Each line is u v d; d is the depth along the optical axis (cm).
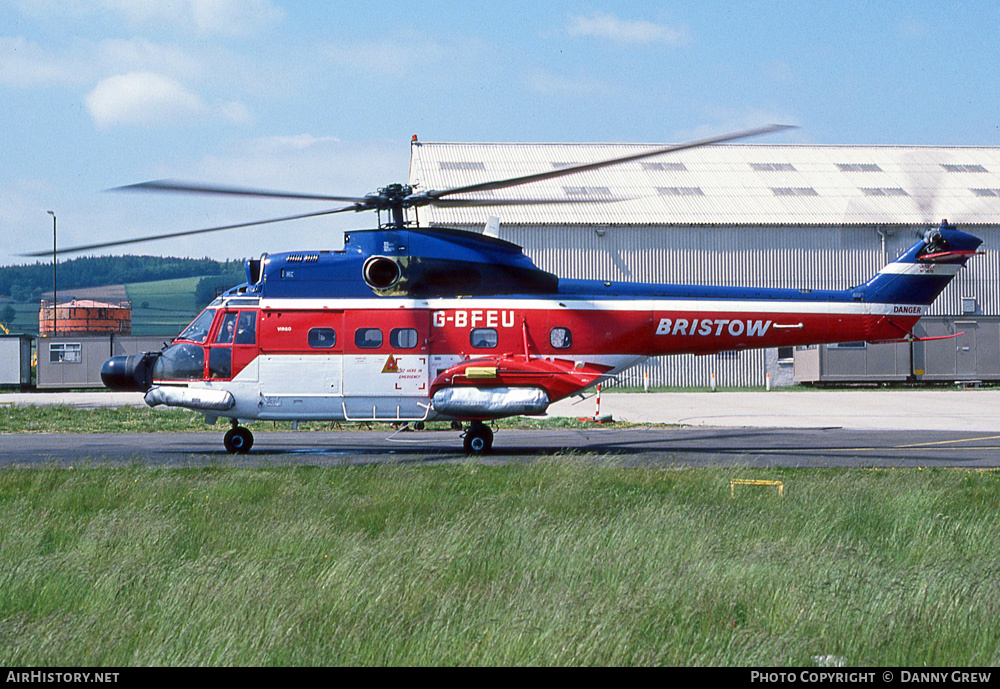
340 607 2520
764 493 4400
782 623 2430
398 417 6844
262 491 4544
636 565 2952
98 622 2397
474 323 6831
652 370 18275
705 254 18575
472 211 18175
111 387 7094
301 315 6838
